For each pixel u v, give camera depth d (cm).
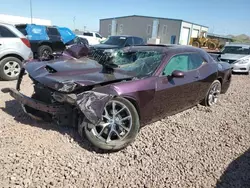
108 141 344
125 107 354
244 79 1095
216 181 303
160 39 4338
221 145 393
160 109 418
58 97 345
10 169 293
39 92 389
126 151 354
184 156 353
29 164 305
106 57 478
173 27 4191
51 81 356
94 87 353
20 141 355
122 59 476
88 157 333
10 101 525
